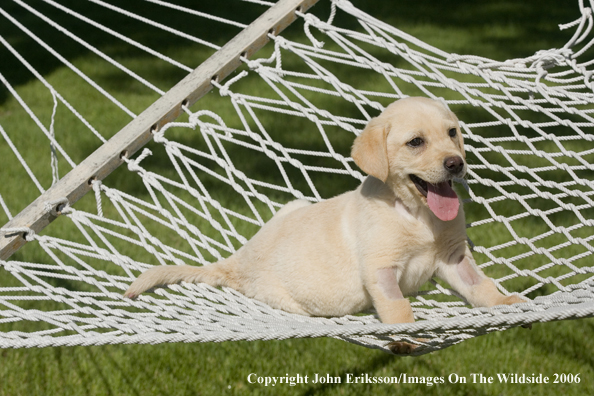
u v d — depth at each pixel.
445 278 4.05
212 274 4.23
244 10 16.53
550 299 3.20
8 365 5.80
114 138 4.67
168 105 4.78
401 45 4.55
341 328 3.00
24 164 4.63
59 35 15.23
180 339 3.17
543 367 5.71
